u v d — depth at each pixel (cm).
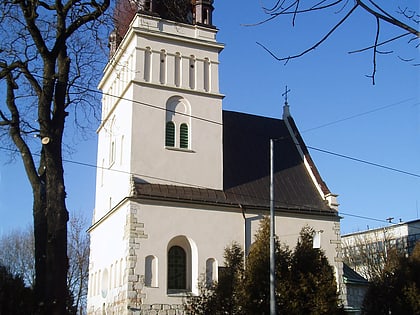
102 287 4341
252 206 4216
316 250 2958
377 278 4116
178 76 4381
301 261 2881
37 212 1978
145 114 4172
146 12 4316
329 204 4541
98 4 2092
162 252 3841
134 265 3738
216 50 4550
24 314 2352
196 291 3841
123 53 4538
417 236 7888
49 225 1914
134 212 3847
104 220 4481
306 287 2739
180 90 4331
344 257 8231
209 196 4153
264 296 2803
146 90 4222
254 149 4816
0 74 2053
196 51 4481
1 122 2083
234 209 4162
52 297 1842
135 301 3669
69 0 2055
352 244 8694
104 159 4844
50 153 1978
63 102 2050
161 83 4281
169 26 4412
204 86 4444
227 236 4075
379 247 8075
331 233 4456
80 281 7494
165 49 4366
